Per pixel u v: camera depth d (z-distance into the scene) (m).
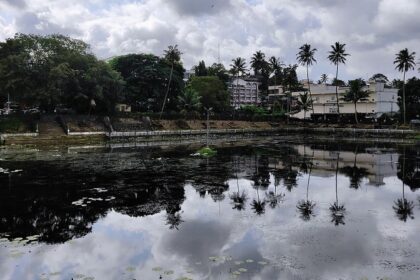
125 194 21.89
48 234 15.20
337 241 14.12
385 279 11.00
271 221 16.69
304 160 37.81
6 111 66.81
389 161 37.38
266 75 133.88
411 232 15.17
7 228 15.95
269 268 11.71
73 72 55.59
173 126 72.56
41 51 54.47
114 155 40.44
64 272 11.64
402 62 76.25
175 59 81.56
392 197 21.44
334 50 82.88
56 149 45.84
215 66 117.81
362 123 82.38
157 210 18.59
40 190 22.81
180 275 11.27
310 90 102.75
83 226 16.17
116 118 64.88
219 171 30.30
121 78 65.69
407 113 84.31
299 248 13.41
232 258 12.53
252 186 24.42
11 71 50.28
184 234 15.00
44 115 57.47
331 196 21.67
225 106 92.81
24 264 12.25
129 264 12.20
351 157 40.72
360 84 85.06
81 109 62.31
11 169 30.30
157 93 80.50
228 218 17.17
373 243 13.93
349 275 11.27
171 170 30.56
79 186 23.98
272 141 64.81
